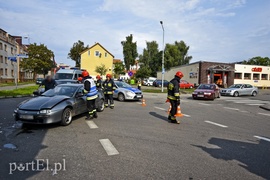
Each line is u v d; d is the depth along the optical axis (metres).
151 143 4.86
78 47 64.56
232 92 21.08
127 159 3.88
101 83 11.58
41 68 44.78
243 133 6.11
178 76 7.09
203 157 4.10
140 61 64.75
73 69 18.66
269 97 21.05
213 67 34.25
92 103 7.31
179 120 7.77
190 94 22.64
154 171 3.41
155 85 37.94
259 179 3.27
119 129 6.06
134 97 13.14
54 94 7.09
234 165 3.77
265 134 6.06
